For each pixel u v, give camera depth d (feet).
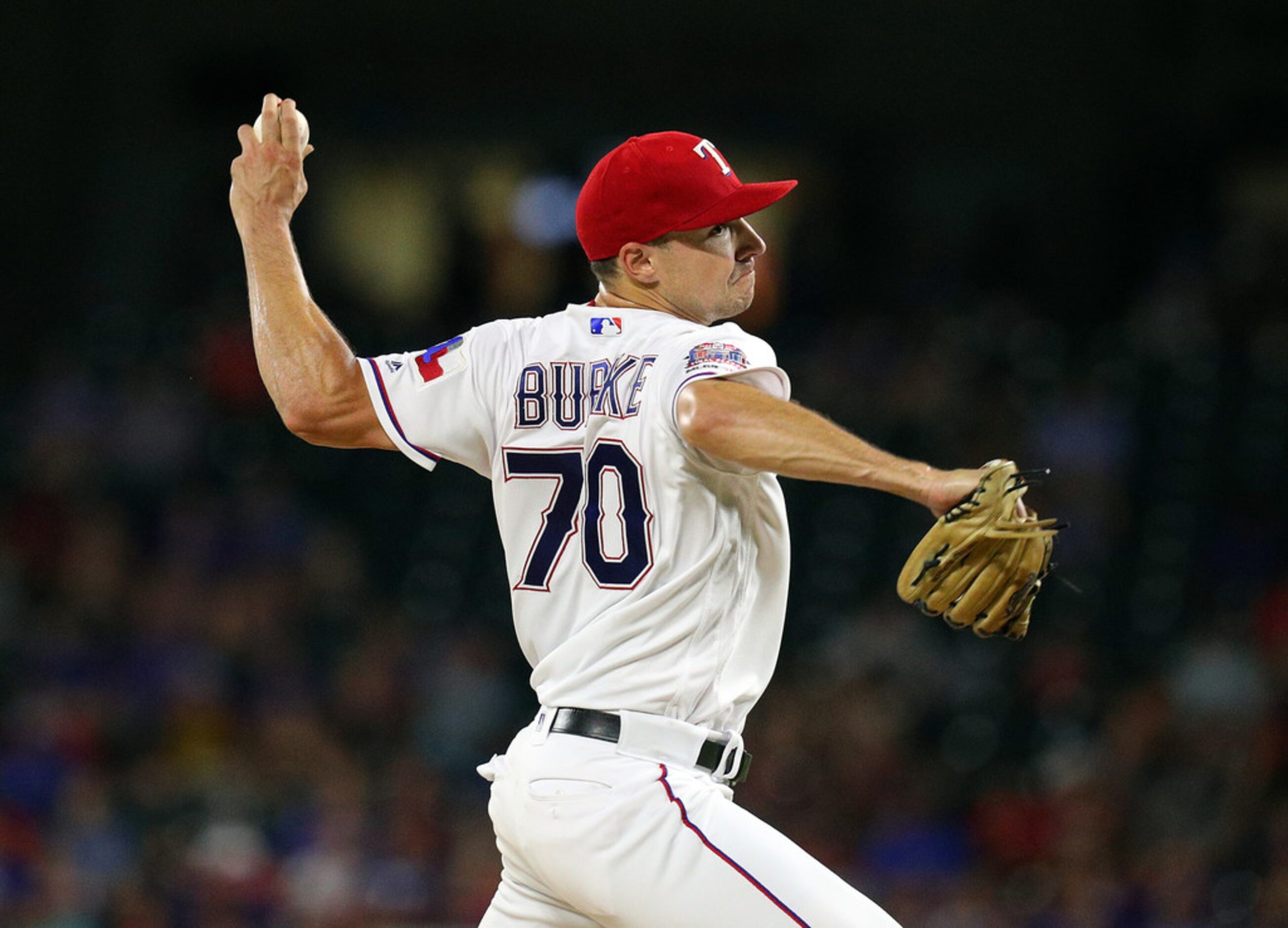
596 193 36.17
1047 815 118.01
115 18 208.33
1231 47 201.46
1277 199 201.26
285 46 209.05
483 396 36.04
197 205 207.51
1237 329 179.83
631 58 209.26
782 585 36.40
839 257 204.85
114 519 154.20
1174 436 164.66
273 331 36.91
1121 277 201.67
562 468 35.22
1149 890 108.88
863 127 207.21
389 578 164.76
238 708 133.18
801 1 206.90
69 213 207.21
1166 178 201.36
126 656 138.82
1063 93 205.16
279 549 153.89
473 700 135.33
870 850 117.39
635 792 33.78
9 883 113.19
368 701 133.49
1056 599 148.25
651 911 33.37
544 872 34.81
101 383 171.63
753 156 208.33
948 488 30.83
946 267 204.33
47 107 207.21
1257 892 106.93
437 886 113.91
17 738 126.82
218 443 168.76
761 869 33.27
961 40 206.18
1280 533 154.10
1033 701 132.16
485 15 209.26
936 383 166.50
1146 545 153.17
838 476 31.32
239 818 119.24
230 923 111.34
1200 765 118.42
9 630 142.20
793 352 182.70
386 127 210.38
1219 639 133.28
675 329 34.91
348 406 36.32
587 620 34.96
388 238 212.02
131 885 112.78
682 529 34.37
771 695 127.54
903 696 131.64
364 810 118.21
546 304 205.16
